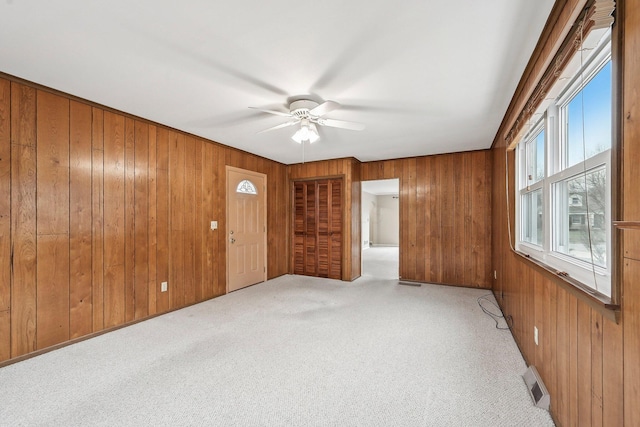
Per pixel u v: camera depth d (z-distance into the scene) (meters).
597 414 1.12
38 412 1.65
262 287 4.55
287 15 1.50
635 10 0.89
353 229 5.09
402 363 2.19
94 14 1.49
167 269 3.36
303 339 2.62
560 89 1.57
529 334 2.10
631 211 0.91
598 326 1.12
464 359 2.24
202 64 1.99
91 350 2.41
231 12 1.48
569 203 1.69
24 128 2.25
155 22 1.56
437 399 1.76
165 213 3.34
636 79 0.88
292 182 5.55
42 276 2.36
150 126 3.17
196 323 3.02
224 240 4.16
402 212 4.98
